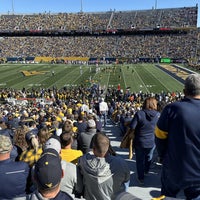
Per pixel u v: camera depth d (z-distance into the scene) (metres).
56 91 44.44
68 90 45.97
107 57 94.75
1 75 65.38
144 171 7.09
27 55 100.06
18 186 4.16
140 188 6.43
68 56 98.69
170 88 49.09
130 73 65.88
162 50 96.19
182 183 3.60
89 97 42.25
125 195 2.48
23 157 5.46
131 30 108.44
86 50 100.81
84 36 110.44
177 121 3.57
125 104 26.98
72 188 4.21
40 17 116.88
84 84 52.94
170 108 3.70
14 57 96.25
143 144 6.52
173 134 3.61
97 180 3.99
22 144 6.40
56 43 105.56
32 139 5.64
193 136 3.52
